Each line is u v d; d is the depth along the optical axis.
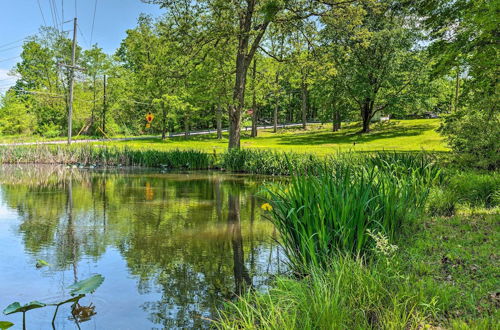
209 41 21.88
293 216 5.03
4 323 3.05
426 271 4.38
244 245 6.79
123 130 55.75
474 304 3.51
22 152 28.28
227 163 22.00
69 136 33.38
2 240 7.12
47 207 10.60
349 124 50.56
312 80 26.09
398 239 5.55
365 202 4.98
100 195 12.86
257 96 40.34
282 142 37.72
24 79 55.75
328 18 21.97
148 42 40.19
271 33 24.80
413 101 36.19
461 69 14.38
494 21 10.88
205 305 4.39
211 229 8.02
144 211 10.02
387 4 19.33
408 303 3.50
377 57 35.44
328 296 3.43
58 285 4.96
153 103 43.16
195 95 23.47
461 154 12.12
